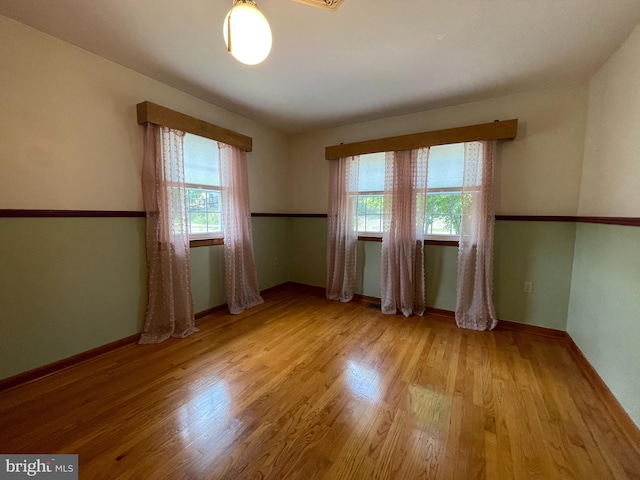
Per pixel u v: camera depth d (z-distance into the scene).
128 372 1.83
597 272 1.84
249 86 2.37
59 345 1.84
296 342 2.29
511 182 2.52
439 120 2.82
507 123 2.36
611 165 1.78
